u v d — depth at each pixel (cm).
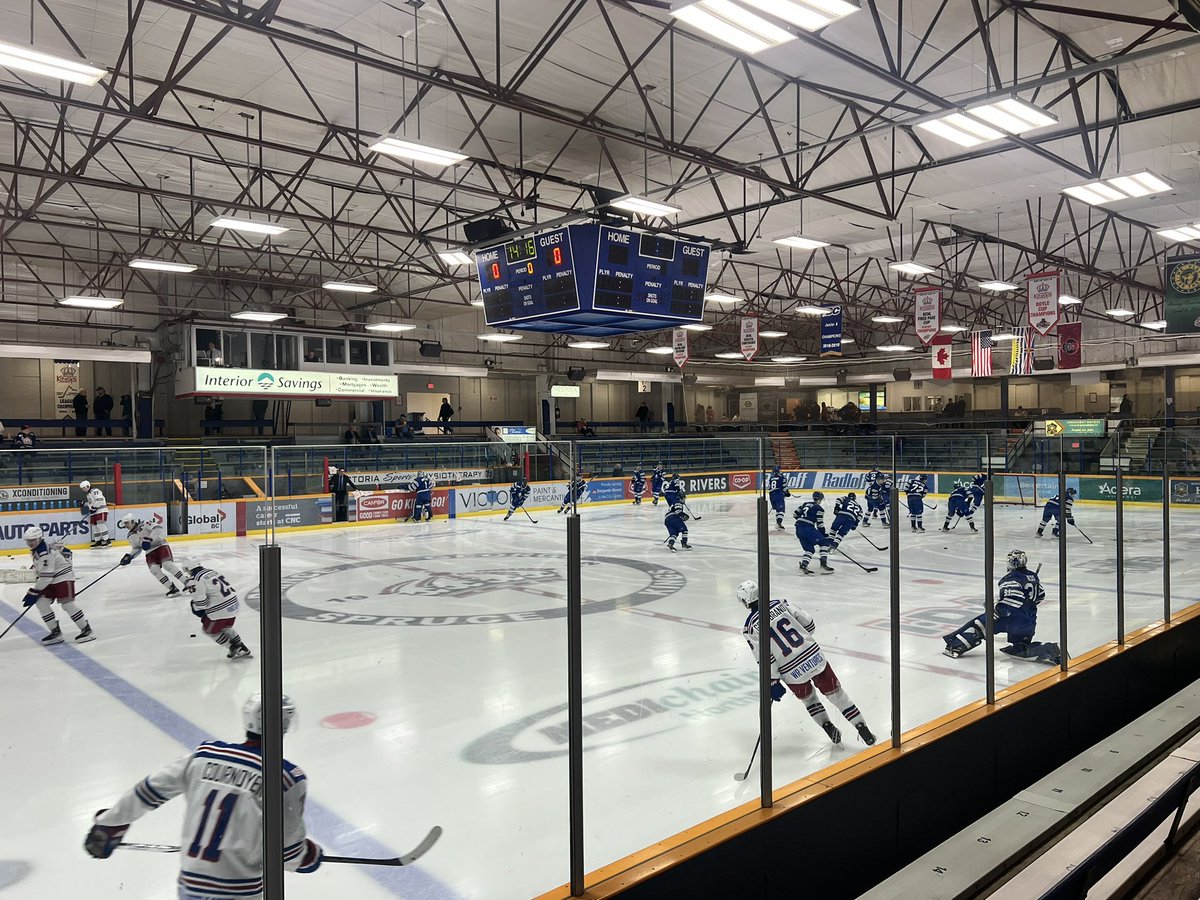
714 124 1527
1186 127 1441
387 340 3203
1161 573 1227
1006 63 1263
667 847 319
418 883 382
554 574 1349
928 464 1811
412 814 457
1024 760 507
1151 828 399
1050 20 1141
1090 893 400
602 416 4344
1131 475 2066
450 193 1947
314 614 1047
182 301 2848
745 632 551
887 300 3469
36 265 2586
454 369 3416
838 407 4738
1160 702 671
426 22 1141
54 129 1427
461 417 3866
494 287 1917
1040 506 1688
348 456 2094
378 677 743
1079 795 472
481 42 1205
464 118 1495
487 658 809
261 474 1947
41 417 2780
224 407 3216
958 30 1162
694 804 467
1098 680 584
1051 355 3456
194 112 1466
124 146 1644
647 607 1070
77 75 841
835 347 2588
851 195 1912
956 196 1925
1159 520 1905
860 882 390
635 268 1791
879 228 2275
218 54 1238
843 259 2748
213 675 780
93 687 741
